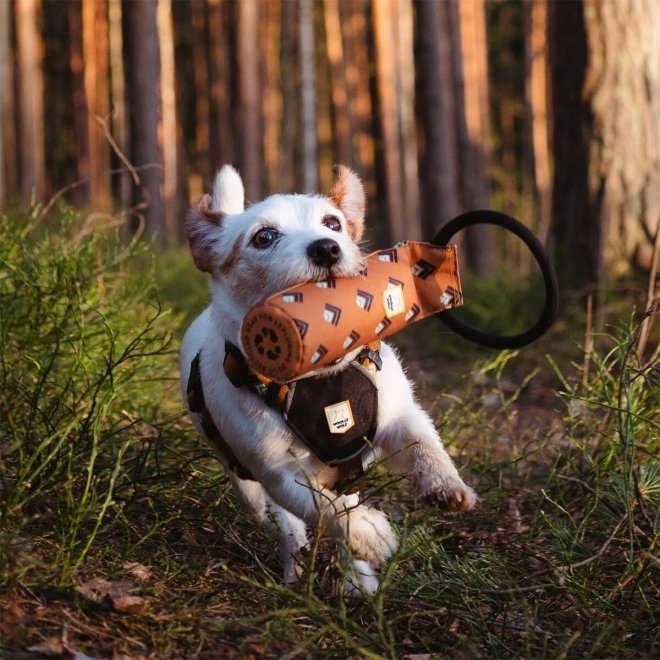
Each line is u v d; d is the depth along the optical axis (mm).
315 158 28203
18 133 23391
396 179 24031
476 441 5891
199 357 4195
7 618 3100
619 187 8852
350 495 3951
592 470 4527
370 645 3332
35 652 2994
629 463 3988
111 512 4066
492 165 33594
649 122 8828
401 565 3938
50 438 3740
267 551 4391
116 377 4988
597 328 7562
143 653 3127
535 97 28625
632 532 3756
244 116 22297
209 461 5035
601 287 7383
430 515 4250
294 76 34562
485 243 21781
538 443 5633
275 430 3766
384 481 4848
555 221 9398
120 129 29203
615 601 3740
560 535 4035
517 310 9414
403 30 30812
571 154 9258
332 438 3748
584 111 9094
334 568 3795
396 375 3980
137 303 6023
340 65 28625
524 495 4988
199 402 4117
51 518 3898
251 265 3838
